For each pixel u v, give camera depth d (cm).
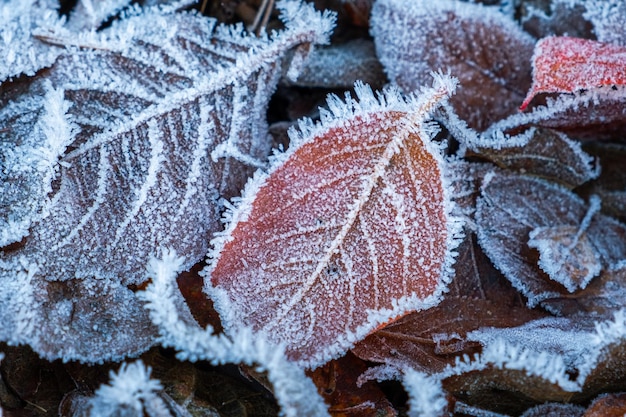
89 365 29
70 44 30
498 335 30
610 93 31
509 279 31
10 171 29
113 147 30
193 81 30
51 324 29
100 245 29
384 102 29
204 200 30
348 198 29
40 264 29
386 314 29
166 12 31
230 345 28
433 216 29
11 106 30
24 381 30
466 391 30
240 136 30
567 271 31
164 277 28
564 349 29
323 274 29
